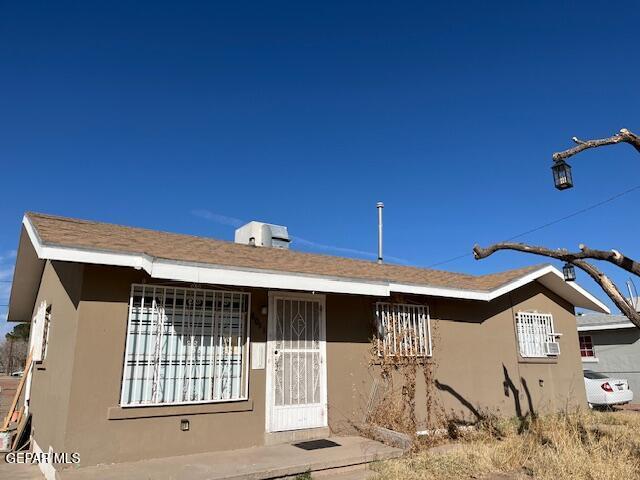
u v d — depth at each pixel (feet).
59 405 22.81
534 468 23.32
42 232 21.86
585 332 66.64
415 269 41.60
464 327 37.65
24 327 138.51
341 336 30.89
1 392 70.23
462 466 23.48
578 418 36.35
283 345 28.17
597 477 21.40
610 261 22.13
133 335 23.44
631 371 61.05
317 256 37.81
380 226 49.16
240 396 26.08
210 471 20.62
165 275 22.41
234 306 26.91
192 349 25.03
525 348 41.34
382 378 32.09
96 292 22.63
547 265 41.70
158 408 23.15
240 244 36.19
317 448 25.35
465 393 36.19
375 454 24.22
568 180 22.11
